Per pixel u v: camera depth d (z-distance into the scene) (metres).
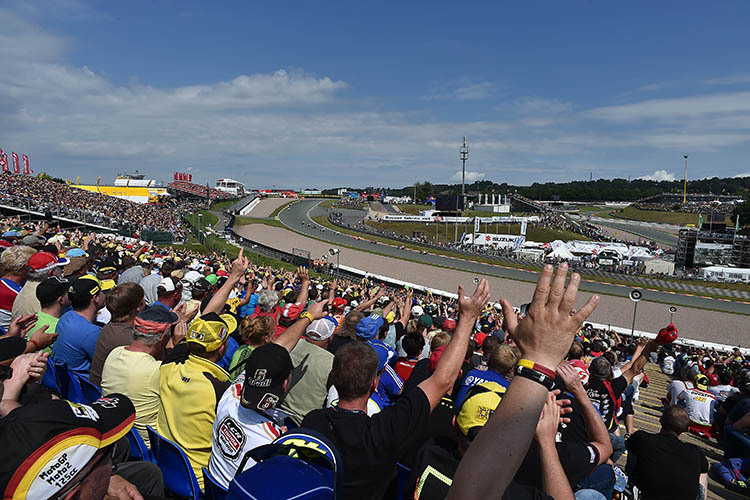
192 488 3.17
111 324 4.27
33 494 1.56
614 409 5.21
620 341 22.70
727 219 123.88
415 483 2.66
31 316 3.61
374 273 54.16
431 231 94.00
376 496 2.66
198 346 3.38
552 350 1.40
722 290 48.25
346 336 6.37
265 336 4.26
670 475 3.97
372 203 143.50
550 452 2.31
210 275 8.12
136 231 50.66
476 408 2.52
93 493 1.78
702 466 4.09
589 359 8.98
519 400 1.37
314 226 92.81
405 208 130.25
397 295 11.47
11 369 2.67
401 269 56.47
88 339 4.43
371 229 91.94
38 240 9.20
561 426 4.35
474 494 1.30
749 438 6.29
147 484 2.96
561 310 1.40
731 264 58.59
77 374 4.39
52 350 4.50
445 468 2.58
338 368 2.68
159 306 3.87
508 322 1.72
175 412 3.38
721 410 8.52
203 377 3.36
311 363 4.15
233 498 1.69
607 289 48.97
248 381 2.79
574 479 2.93
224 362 4.93
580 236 94.88
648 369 22.25
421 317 8.02
